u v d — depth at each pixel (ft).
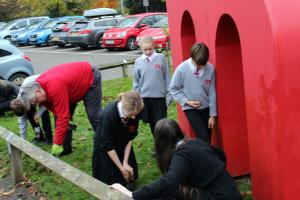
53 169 14.33
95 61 62.34
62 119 17.44
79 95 18.94
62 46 89.30
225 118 16.10
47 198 17.60
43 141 23.89
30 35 95.86
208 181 11.79
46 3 134.92
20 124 21.79
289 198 11.81
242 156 16.52
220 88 15.87
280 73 11.08
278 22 11.09
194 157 11.71
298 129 11.40
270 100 11.71
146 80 19.24
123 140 15.81
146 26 71.41
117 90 37.14
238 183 16.48
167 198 12.03
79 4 133.69
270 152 12.12
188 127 18.51
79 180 12.87
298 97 11.21
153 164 19.40
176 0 18.44
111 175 15.84
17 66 41.60
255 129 12.84
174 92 16.58
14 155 19.12
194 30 17.93
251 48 12.44
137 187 17.26
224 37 15.23
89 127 26.50
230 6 13.52
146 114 19.44
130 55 65.10
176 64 19.42
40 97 17.67
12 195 18.37
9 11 149.28
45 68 60.95
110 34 71.82
